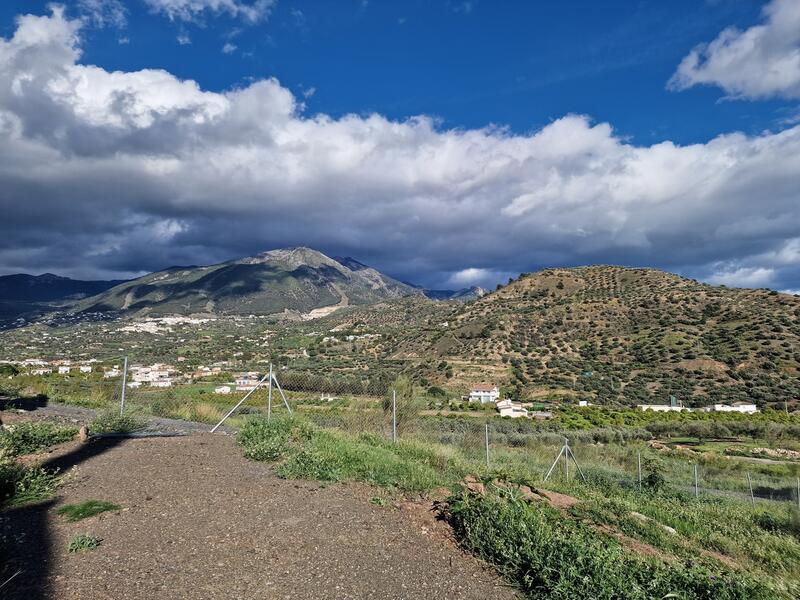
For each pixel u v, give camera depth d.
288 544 4.91
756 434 33.03
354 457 8.64
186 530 5.07
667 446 28.66
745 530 9.53
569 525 6.35
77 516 5.27
